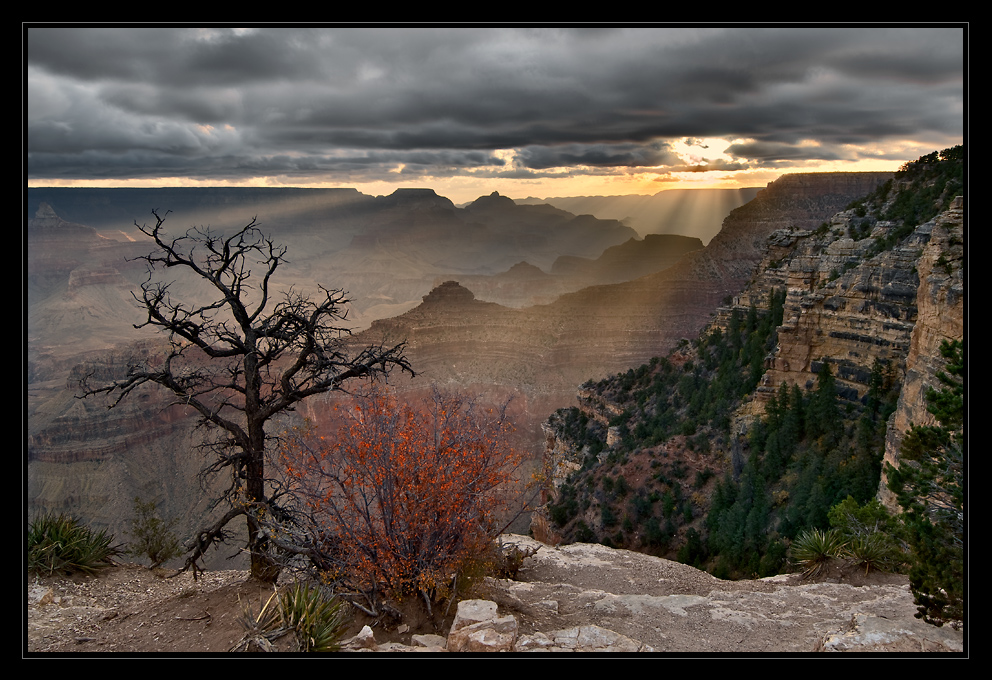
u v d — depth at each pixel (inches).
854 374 1489.9
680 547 1549.0
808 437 1487.5
